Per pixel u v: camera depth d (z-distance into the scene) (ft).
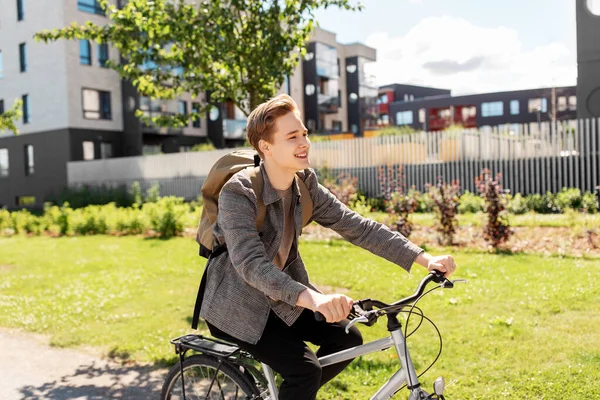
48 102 102.12
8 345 18.85
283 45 22.18
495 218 31.76
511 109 183.93
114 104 105.81
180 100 114.11
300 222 8.43
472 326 17.74
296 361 7.96
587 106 62.08
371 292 23.36
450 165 63.21
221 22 21.95
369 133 108.68
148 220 49.93
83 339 19.01
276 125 7.88
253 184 8.03
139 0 21.93
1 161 110.42
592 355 14.75
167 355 16.92
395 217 37.37
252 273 7.51
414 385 7.58
